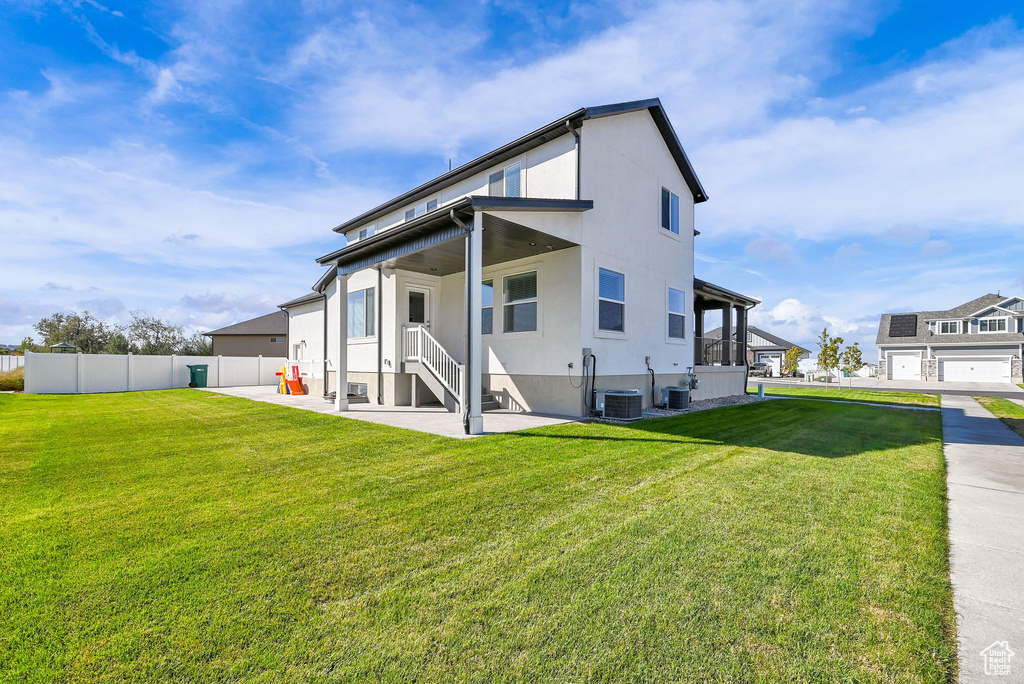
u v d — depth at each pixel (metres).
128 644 2.16
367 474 5.19
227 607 2.48
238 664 2.02
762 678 1.94
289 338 19.31
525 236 8.98
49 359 17.42
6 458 6.06
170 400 14.03
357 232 18.08
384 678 1.93
